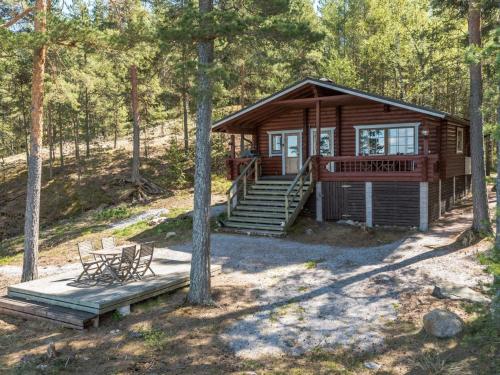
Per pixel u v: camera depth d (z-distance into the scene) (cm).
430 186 1512
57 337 785
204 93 805
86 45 1138
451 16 1592
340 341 725
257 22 799
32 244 1165
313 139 1892
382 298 886
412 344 701
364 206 1553
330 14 4409
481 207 1251
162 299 945
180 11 914
